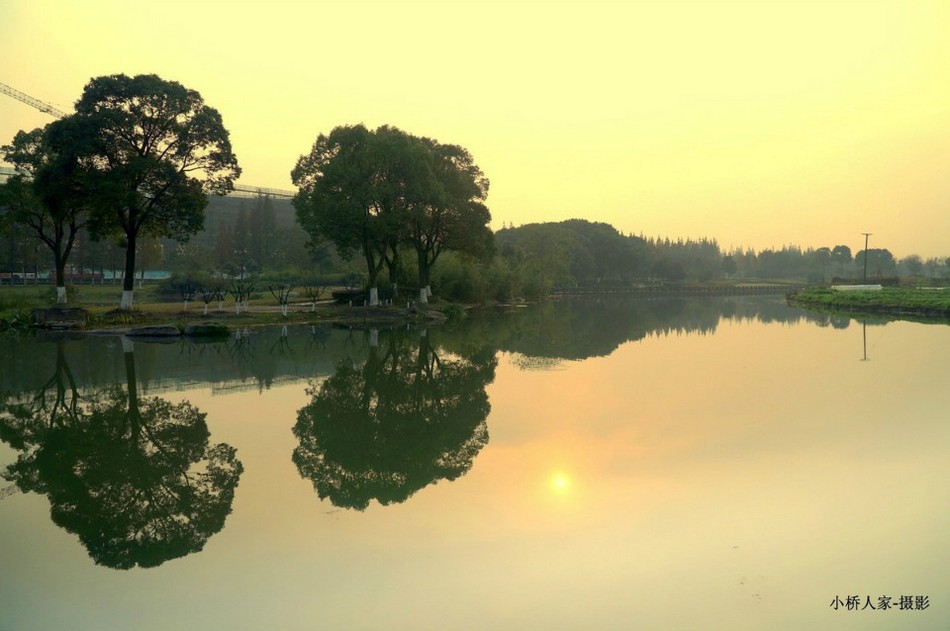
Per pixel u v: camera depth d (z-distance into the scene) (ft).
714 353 106.83
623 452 45.93
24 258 257.55
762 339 131.03
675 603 24.56
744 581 26.27
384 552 29.60
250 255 428.97
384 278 207.82
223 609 24.63
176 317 144.66
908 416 56.75
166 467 43.24
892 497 35.70
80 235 304.50
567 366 91.30
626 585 26.09
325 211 157.89
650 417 57.57
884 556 28.30
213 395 68.13
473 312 225.35
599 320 189.67
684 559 28.37
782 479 39.29
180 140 137.80
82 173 131.85
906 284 434.30
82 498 37.63
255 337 128.16
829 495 36.24
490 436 51.19
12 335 122.52
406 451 46.93
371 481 40.19
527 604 24.67
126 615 24.21
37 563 29.01
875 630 22.34
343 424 55.67
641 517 33.45
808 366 90.43
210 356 97.66
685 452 45.75
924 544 29.45
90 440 50.21
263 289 258.37
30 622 23.75
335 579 27.02
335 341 122.21
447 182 193.77
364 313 170.40
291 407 62.49
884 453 44.68
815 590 25.40
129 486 39.70
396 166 168.35
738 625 22.95
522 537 31.14
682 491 37.45
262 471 42.34
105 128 127.95
